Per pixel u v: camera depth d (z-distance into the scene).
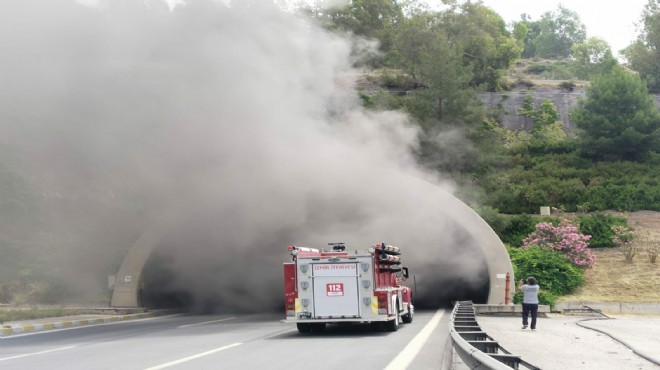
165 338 20.78
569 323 26.53
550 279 35.16
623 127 57.25
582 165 56.16
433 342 17.62
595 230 41.81
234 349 16.66
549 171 54.31
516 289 34.34
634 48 86.88
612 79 58.91
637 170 54.34
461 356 10.99
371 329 22.62
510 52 81.56
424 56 55.88
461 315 19.12
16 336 23.39
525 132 65.56
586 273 37.28
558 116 68.38
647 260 38.38
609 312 32.34
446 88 51.25
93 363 14.10
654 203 47.91
